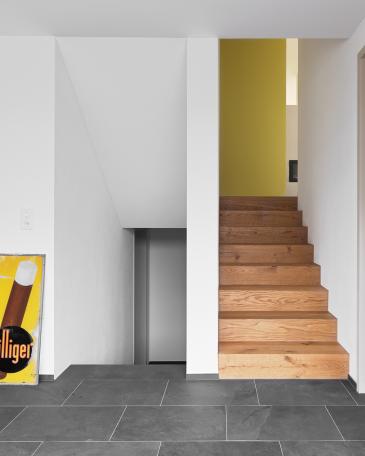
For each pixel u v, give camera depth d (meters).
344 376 3.15
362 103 2.89
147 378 3.20
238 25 2.97
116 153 3.96
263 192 6.38
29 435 2.37
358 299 2.92
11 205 3.14
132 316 5.81
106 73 3.36
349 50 3.15
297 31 3.06
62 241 3.27
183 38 3.19
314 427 2.45
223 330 3.47
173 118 3.65
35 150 3.13
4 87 3.14
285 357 3.16
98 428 2.44
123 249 5.14
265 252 4.32
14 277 3.12
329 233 3.69
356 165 2.96
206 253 3.18
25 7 2.72
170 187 4.27
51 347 3.14
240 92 6.38
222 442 2.29
